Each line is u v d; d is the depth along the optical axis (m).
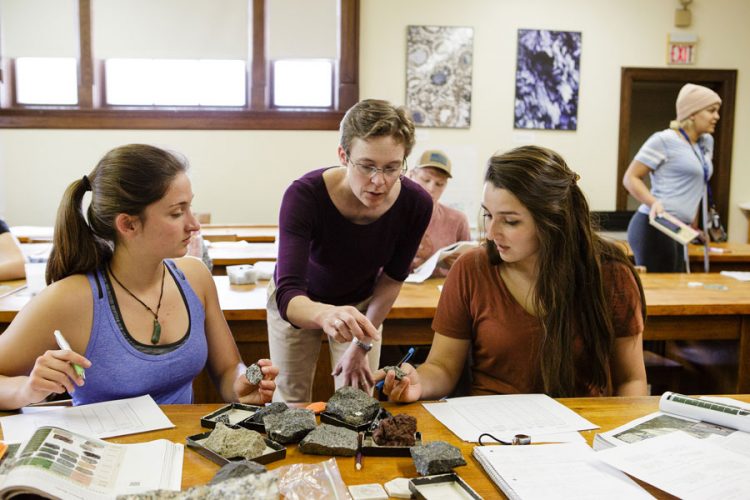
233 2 5.53
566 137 5.86
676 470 1.08
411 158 5.77
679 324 2.58
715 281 3.08
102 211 1.40
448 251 3.02
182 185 1.43
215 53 5.57
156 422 1.31
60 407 1.41
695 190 3.87
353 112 1.63
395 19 5.62
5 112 5.43
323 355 2.45
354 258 1.97
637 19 5.80
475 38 5.69
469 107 5.74
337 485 1.05
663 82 6.04
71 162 5.54
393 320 2.52
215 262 3.53
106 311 1.45
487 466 1.12
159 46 5.52
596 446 1.21
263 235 4.53
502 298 1.66
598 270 1.61
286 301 1.68
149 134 5.57
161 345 1.50
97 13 5.44
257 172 5.70
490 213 1.57
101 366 1.44
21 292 2.58
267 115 5.63
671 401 1.36
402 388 1.44
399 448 1.18
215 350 1.70
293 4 5.55
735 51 5.91
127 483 1.05
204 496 0.90
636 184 3.86
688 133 3.84
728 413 1.28
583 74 5.82
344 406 1.32
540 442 1.25
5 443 1.15
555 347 1.59
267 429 1.24
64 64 5.58
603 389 1.66
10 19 5.41
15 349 1.40
